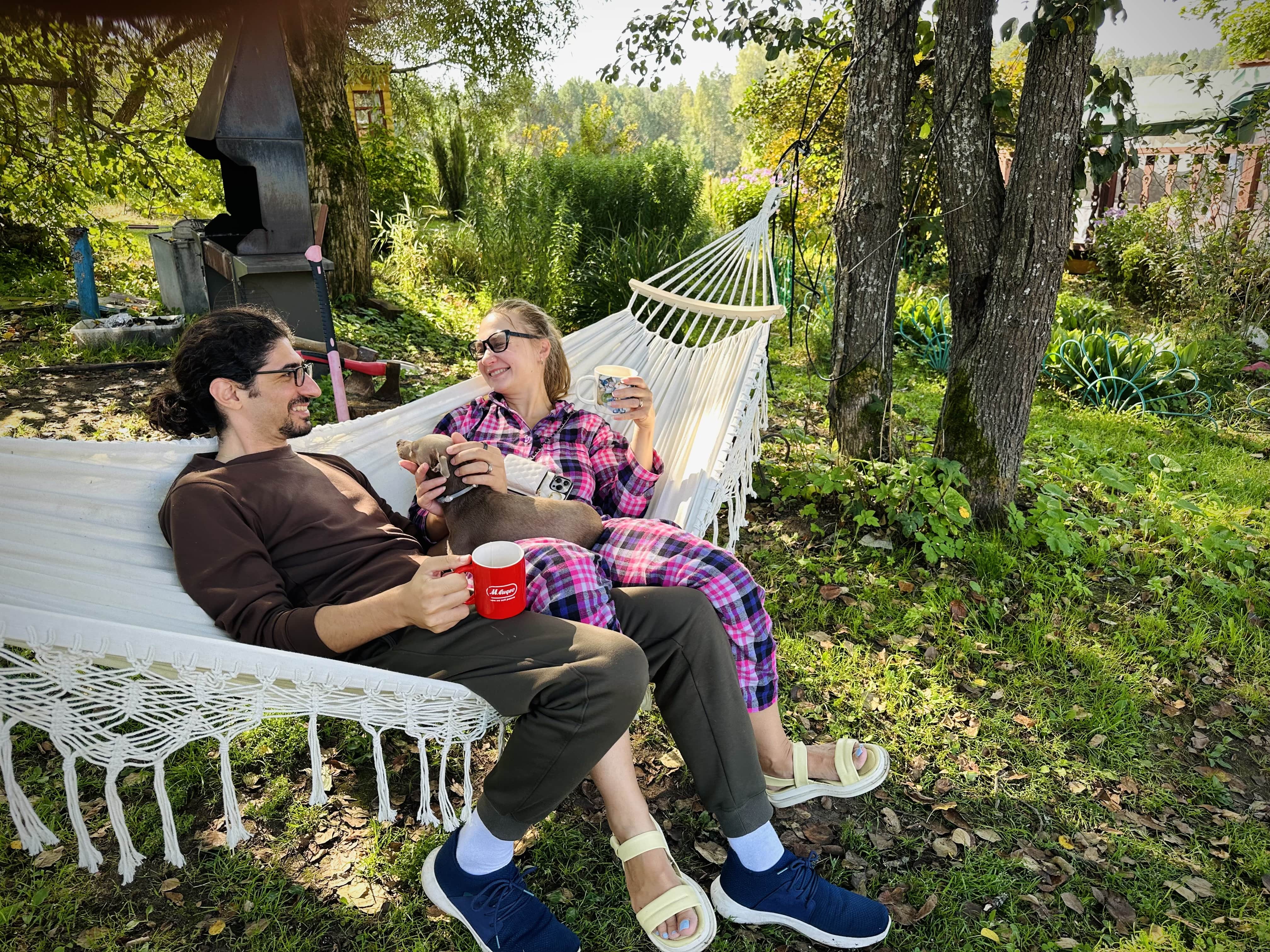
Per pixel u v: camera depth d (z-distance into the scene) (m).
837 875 2.18
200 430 2.12
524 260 8.79
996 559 3.62
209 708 1.67
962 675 3.01
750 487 3.24
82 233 6.12
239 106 5.38
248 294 5.73
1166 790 2.53
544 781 1.78
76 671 1.58
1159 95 10.24
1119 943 2.02
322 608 1.83
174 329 5.85
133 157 7.54
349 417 4.40
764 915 2.00
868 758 2.39
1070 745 2.69
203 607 1.86
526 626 1.83
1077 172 3.49
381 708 1.76
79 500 2.02
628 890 1.98
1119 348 6.36
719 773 1.97
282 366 2.08
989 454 3.88
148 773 2.39
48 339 5.82
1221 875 2.24
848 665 3.00
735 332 4.07
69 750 1.62
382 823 2.07
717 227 11.20
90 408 4.70
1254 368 6.66
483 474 2.20
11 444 2.03
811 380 6.39
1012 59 8.11
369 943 1.97
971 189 3.68
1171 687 3.00
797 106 8.89
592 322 8.48
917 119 4.14
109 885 2.08
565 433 2.69
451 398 2.84
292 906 2.05
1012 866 2.23
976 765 2.57
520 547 1.98
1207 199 7.94
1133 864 2.26
